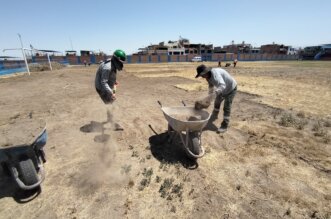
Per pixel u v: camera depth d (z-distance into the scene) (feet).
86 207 11.20
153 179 13.61
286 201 11.93
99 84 19.19
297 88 48.11
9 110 29.60
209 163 15.60
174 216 10.73
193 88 47.70
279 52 335.67
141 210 11.05
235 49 338.54
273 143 18.81
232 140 19.39
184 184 13.19
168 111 18.52
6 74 90.58
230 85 19.42
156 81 61.77
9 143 10.69
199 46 309.22
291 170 14.85
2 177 13.57
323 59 256.93
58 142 18.74
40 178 12.39
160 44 354.95
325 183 13.55
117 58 18.02
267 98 37.42
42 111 28.86
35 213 10.78
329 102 34.35
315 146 18.39
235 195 12.33
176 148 17.83
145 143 18.72
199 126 14.80
